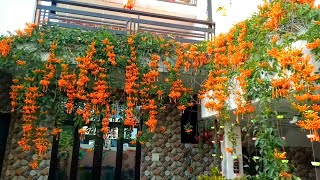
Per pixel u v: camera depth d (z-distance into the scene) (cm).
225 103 382
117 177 516
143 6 700
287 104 324
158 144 546
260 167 298
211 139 520
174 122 565
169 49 435
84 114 397
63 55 399
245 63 338
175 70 427
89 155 516
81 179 502
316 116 236
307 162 618
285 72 274
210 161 550
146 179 524
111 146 529
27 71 393
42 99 397
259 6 329
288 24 290
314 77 241
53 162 492
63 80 386
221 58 387
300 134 551
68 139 511
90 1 682
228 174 427
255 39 331
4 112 471
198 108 538
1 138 468
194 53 431
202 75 446
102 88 401
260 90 300
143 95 418
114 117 445
